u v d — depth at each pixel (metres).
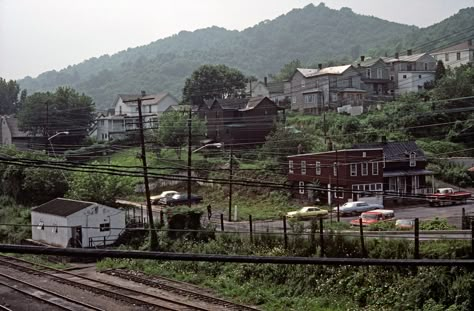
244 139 67.75
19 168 52.41
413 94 71.25
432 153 57.50
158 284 28.12
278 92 95.75
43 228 40.50
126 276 30.31
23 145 78.81
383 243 24.53
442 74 83.62
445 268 21.25
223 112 69.12
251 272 28.11
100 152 68.38
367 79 85.81
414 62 87.81
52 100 80.19
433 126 61.88
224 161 60.78
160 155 65.19
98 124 84.38
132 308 23.48
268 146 59.91
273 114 69.31
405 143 53.72
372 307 22.14
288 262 4.10
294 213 43.72
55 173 51.69
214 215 46.41
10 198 53.56
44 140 79.00
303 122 72.12
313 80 84.94
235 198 53.97
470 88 62.75
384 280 23.25
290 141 58.44
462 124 60.31
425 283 21.50
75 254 3.26
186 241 33.97
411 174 51.38
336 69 84.75
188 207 36.81
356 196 48.41
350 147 53.56
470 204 47.88
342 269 24.83
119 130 84.31
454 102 62.00
